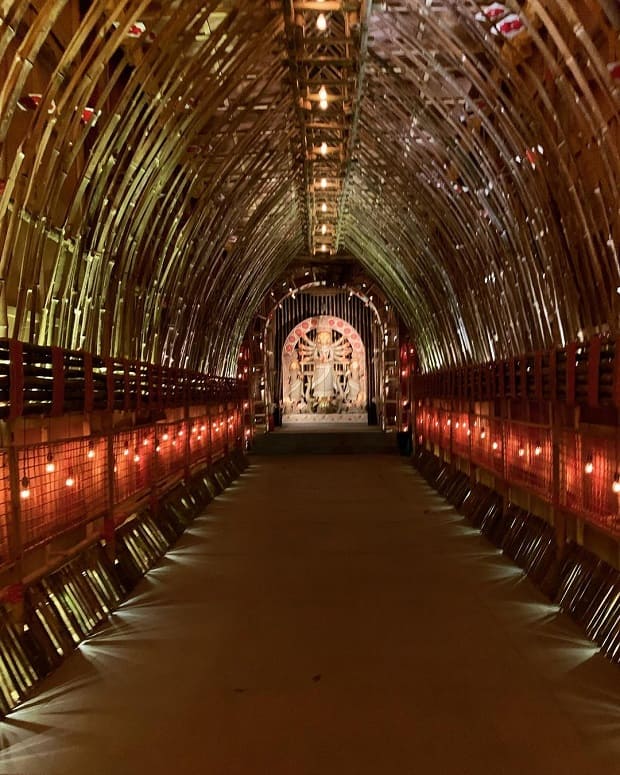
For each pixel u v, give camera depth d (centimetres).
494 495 1020
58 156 565
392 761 391
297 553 887
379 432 2392
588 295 673
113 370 753
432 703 461
